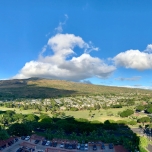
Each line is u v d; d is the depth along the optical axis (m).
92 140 196.88
